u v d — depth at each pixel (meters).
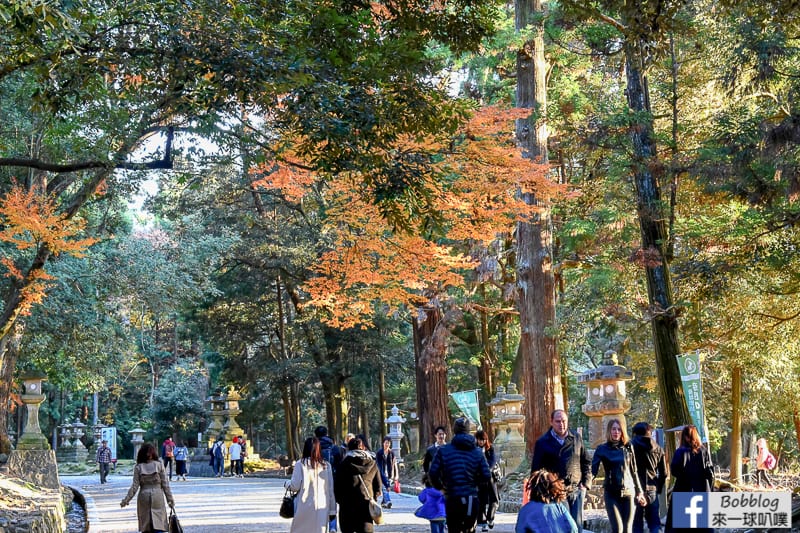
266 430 64.50
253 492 29.12
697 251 18.64
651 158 18.11
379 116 13.13
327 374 43.53
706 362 28.67
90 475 49.50
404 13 14.98
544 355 25.12
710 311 23.17
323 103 12.89
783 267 15.76
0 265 25.50
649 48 13.72
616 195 20.44
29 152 22.55
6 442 24.81
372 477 11.59
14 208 18.34
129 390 68.81
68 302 27.81
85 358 31.02
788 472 38.44
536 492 8.54
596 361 41.53
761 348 23.61
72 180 24.14
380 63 13.30
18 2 10.82
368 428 57.16
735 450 28.06
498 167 18.91
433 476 10.73
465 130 18.44
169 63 12.80
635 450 12.05
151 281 29.16
